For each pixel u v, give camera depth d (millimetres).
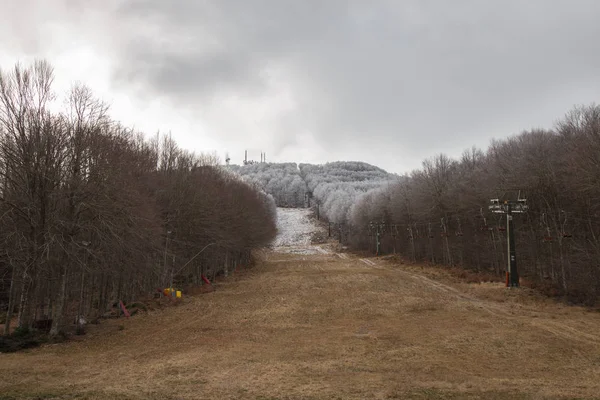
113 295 34000
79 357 17188
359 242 113938
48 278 21812
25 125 19984
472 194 54531
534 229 41594
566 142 38281
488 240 50812
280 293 38906
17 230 19031
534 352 16500
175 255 36656
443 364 14898
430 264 65438
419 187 72938
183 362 15727
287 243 139625
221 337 20969
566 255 34062
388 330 21594
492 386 12086
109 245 22281
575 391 11461
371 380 12852
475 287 37406
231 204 52688
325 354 16781
